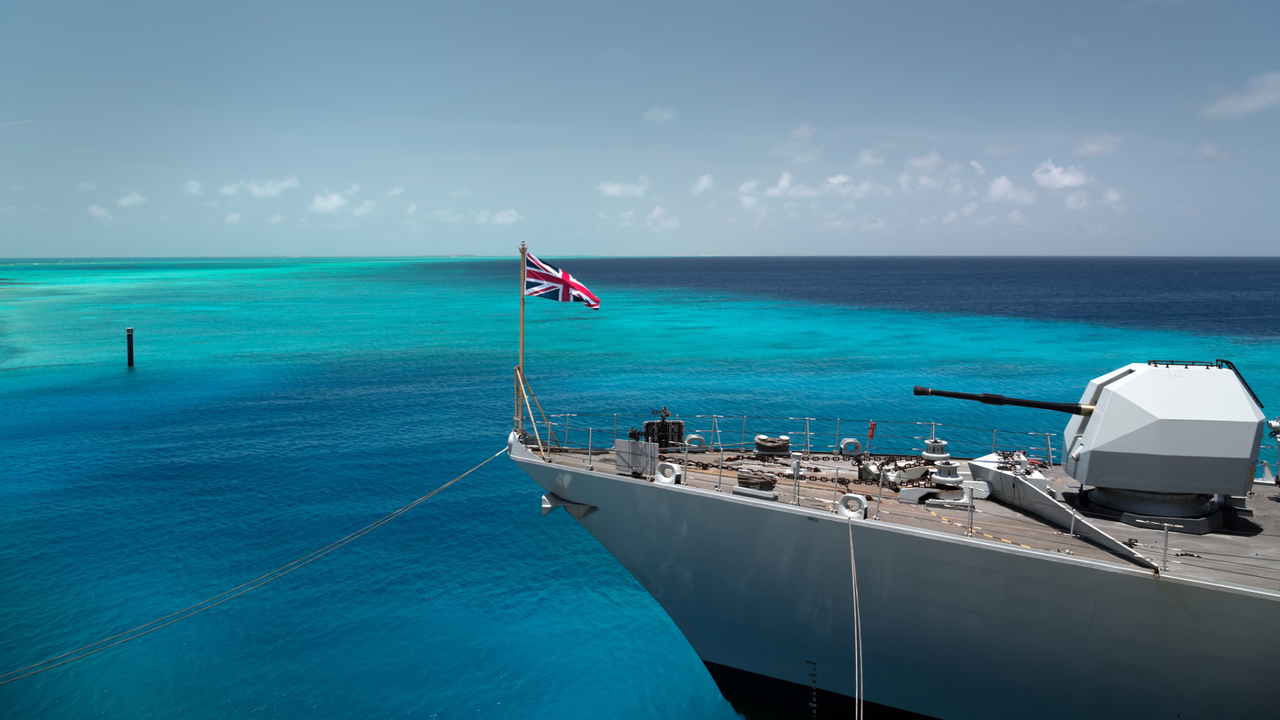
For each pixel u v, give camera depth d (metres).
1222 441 12.62
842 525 13.39
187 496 28.84
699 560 15.34
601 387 52.56
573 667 18.06
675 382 54.44
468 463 33.62
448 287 182.62
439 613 20.41
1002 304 129.88
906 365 62.22
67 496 28.64
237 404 46.28
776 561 14.41
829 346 74.25
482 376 56.91
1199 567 11.66
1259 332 85.38
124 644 18.52
